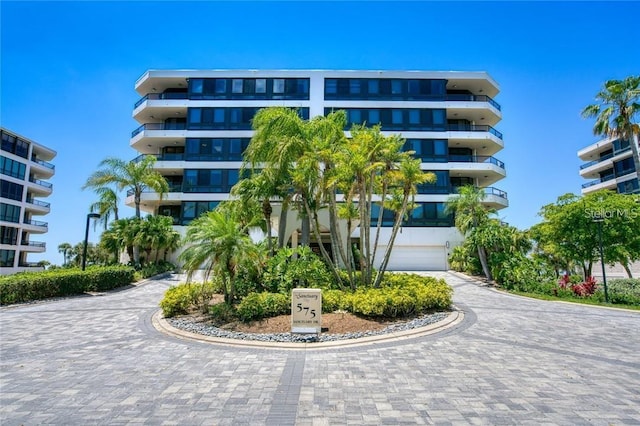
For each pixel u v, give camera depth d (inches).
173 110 1285.7
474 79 1299.2
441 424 177.8
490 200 1213.1
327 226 986.1
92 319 442.3
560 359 284.0
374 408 196.1
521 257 792.3
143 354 298.4
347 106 1261.1
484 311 501.4
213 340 337.7
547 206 813.2
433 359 284.2
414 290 474.3
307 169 510.9
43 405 199.8
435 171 1226.6
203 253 411.5
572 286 674.2
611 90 877.8
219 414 189.3
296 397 210.7
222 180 1213.1
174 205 1314.0
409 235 1187.3
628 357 290.2
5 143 1605.6
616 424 178.2
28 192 1804.9
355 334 353.7
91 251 1978.3
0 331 381.1
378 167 544.7
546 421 181.0
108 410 193.6
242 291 501.7
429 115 1263.5
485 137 1251.8
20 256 1726.1
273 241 700.0
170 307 428.5
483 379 239.6
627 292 629.6
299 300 358.0
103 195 1032.2
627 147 1477.6
